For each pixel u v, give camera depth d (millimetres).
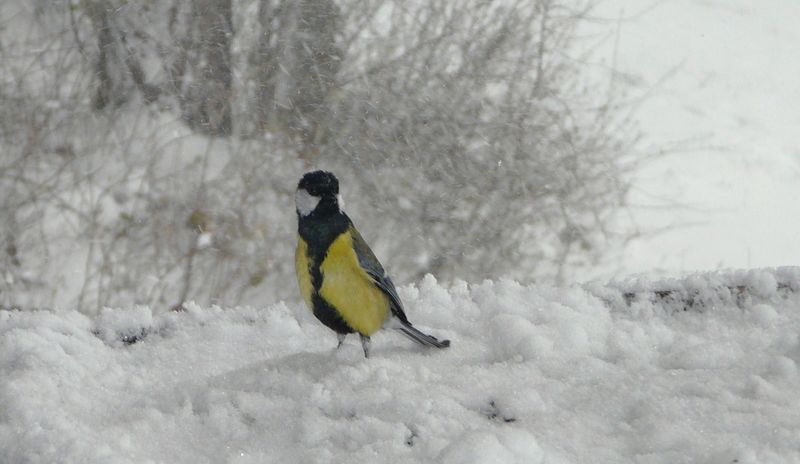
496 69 14477
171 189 13492
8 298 12500
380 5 14773
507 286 5855
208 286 13000
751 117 20391
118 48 15141
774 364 4504
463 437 3867
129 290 12703
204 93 14766
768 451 3717
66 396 4926
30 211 13242
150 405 4883
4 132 14070
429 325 5648
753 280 5410
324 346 5719
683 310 5438
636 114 19422
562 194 14234
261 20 14656
